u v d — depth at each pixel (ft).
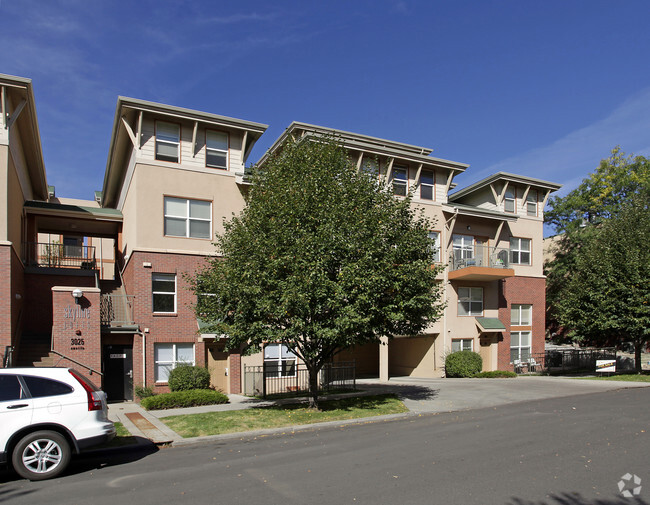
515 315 95.81
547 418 42.45
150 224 63.52
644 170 113.50
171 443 35.53
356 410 48.24
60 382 27.02
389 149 79.92
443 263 86.28
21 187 66.39
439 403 53.98
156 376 61.72
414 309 48.21
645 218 82.23
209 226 67.10
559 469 25.77
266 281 43.14
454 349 86.94
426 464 27.14
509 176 95.50
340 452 30.76
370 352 96.89
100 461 30.50
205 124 67.82
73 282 69.05
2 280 52.26
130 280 65.77
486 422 41.42
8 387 25.94
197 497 22.07
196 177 66.95
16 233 60.90
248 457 30.09
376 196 51.31
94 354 55.36
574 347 116.06
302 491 22.67
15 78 53.16
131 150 69.15
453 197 109.70
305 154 51.19
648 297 75.10
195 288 50.16
